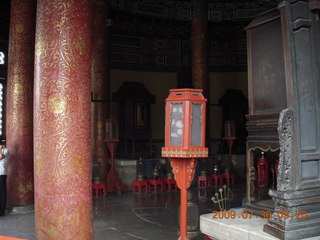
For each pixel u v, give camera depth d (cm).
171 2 1973
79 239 462
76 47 471
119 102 1820
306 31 427
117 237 668
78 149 467
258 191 1030
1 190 868
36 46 485
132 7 1870
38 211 465
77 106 468
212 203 1002
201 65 1633
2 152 878
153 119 1988
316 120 426
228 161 1472
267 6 1958
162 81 2030
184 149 434
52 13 469
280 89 458
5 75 1410
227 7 2003
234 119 1970
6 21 1445
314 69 429
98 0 1373
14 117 936
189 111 438
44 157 460
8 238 285
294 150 400
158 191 1244
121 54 1944
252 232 402
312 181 412
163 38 2048
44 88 465
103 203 1024
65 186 455
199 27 1642
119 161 1333
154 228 733
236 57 2066
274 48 468
